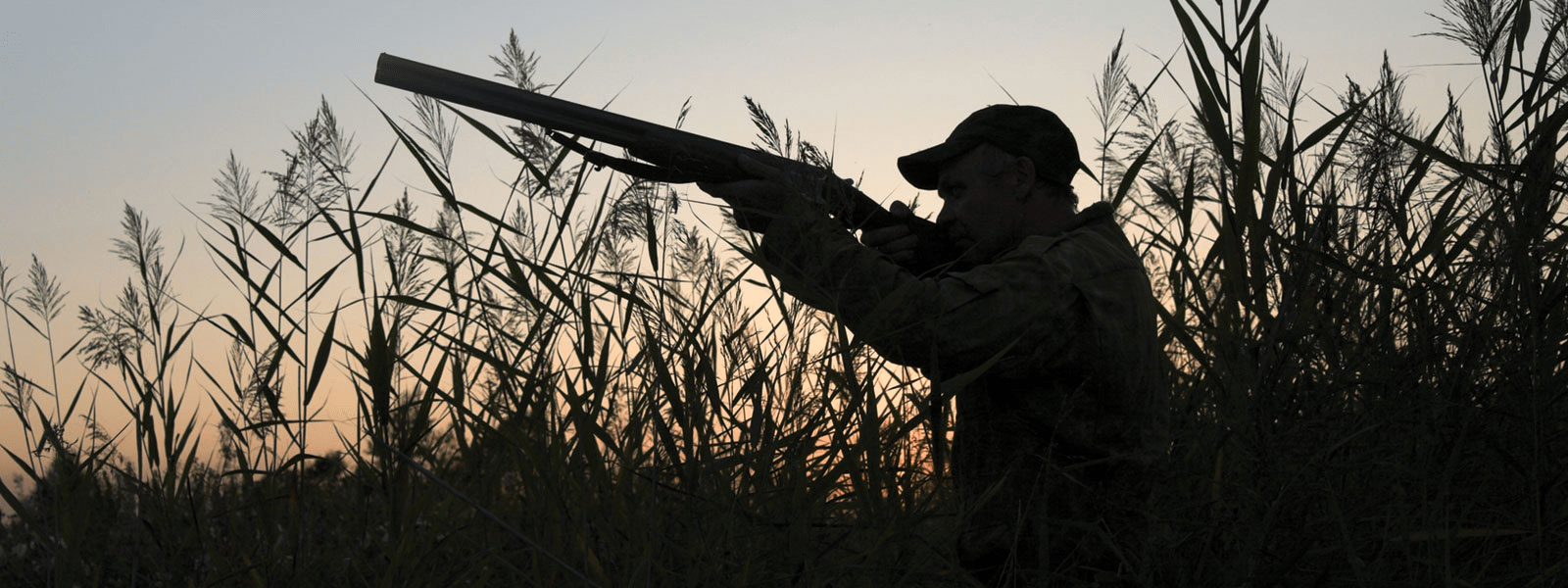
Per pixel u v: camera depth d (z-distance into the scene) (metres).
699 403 1.88
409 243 2.24
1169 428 2.18
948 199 2.37
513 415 1.94
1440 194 2.40
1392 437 1.98
